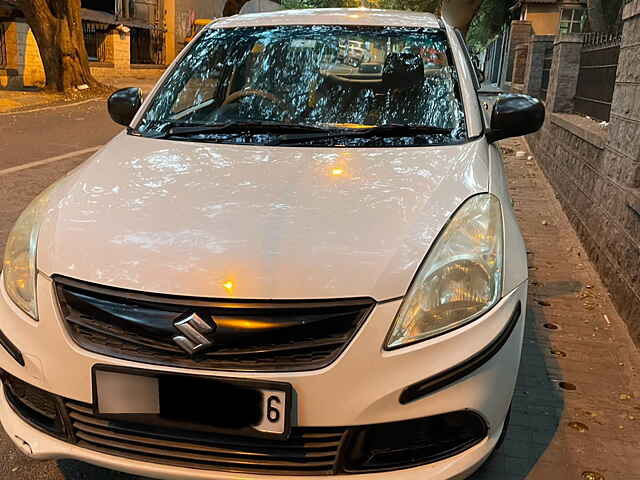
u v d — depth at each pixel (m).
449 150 2.42
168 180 2.17
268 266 1.75
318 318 1.70
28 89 16.12
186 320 1.68
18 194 6.07
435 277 1.80
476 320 1.82
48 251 1.90
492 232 2.00
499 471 2.32
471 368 1.78
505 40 23.52
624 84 4.23
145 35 25.91
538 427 2.61
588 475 2.32
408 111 2.71
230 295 1.70
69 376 1.78
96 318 1.77
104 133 10.34
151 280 1.75
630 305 3.58
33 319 1.86
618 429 2.62
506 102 2.75
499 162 2.63
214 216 1.93
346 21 3.21
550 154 7.57
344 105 2.75
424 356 1.73
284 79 2.91
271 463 1.74
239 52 3.09
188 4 28.30
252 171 2.21
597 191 4.78
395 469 1.77
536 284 4.24
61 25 15.38
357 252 1.80
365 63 2.94
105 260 1.82
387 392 1.70
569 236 5.35
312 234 1.85
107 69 22.31
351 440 1.72
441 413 1.76
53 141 9.34
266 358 1.69
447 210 2.00
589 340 3.43
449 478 1.80
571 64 7.36
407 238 1.86
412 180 2.15
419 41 3.04
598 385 2.97
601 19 13.68
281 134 2.59
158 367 1.70
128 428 1.78
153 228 1.90
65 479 2.25
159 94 2.97
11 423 1.98
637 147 3.85
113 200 2.06
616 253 4.02
